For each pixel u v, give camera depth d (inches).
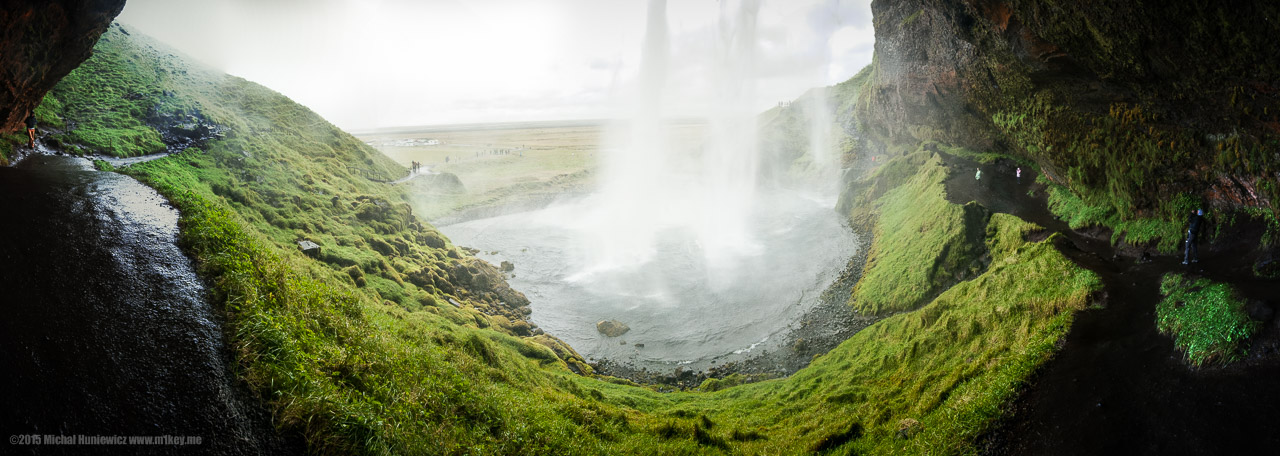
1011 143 1482.5
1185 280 642.2
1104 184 1032.8
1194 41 616.1
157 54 2245.3
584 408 657.0
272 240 1088.8
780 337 1236.5
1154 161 874.1
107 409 307.3
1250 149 695.1
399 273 1279.5
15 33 753.0
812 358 1104.8
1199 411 439.2
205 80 2230.6
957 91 1530.5
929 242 1294.3
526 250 1969.7
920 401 653.3
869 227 1828.2
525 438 474.6
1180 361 505.7
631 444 573.0
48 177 748.0
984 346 733.9
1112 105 927.0
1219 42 588.4
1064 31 796.6
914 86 1802.4
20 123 996.6
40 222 532.4
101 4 869.8
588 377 1028.5
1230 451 395.5
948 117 1745.8
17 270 424.5
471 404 478.6
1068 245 899.4
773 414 780.6
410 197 2374.5
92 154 1182.3
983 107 1453.0
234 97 2224.4
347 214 1549.0
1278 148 653.3
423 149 5787.4
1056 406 505.7
